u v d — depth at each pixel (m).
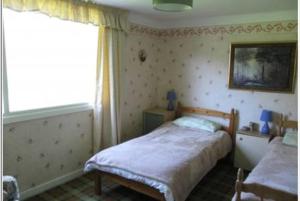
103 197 2.93
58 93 3.18
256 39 3.77
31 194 2.88
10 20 2.61
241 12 3.68
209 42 4.17
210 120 4.27
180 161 2.68
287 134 3.44
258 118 3.87
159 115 4.38
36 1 2.57
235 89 4.01
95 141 3.58
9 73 2.66
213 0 3.05
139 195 2.99
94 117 3.54
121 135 4.13
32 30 2.82
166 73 4.72
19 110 2.70
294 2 3.10
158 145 3.19
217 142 3.49
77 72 3.39
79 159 3.45
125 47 3.96
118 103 3.74
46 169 3.03
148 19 4.32
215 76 4.18
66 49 3.21
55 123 3.07
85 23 3.13
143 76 4.48
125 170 2.56
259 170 2.49
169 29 4.57
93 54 3.48
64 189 3.09
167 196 2.27
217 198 2.97
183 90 4.55
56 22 3.05
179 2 2.18
